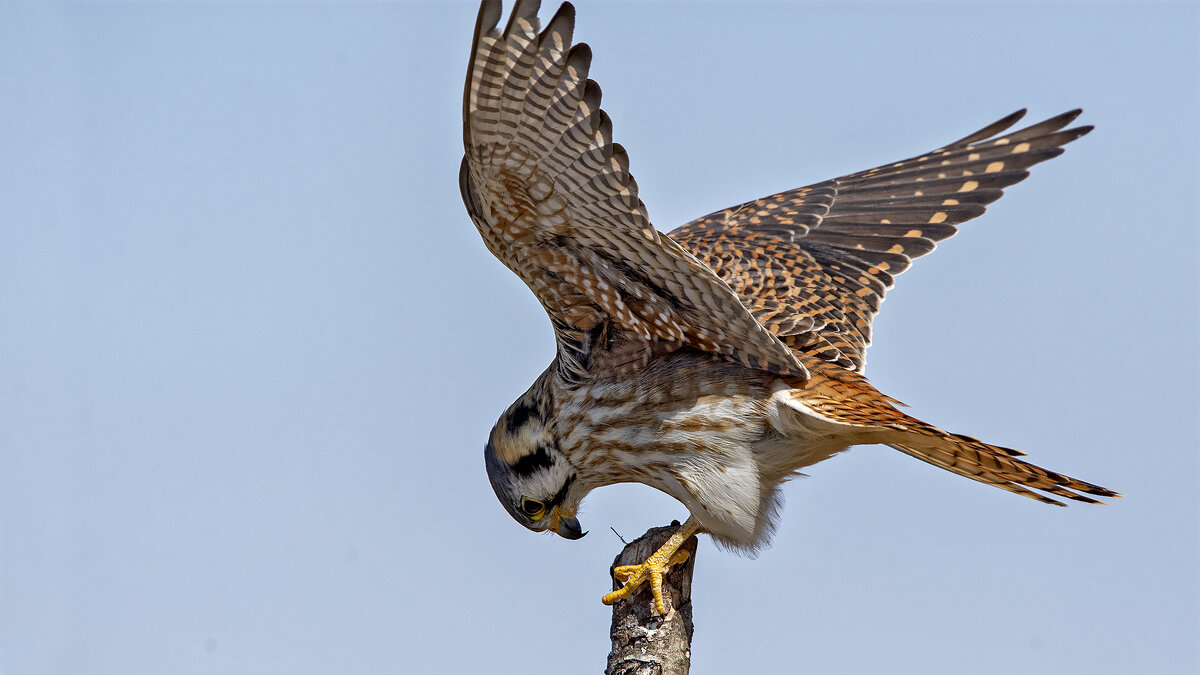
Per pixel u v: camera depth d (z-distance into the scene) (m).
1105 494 9.80
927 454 10.56
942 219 12.81
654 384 10.90
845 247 12.73
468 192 9.53
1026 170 12.97
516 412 11.93
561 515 11.91
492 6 7.72
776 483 10.94
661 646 10.34
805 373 10.45
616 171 8.55
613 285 10.16
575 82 8.20
